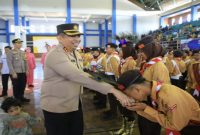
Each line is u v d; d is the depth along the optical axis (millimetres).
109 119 4438
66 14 18906
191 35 12773
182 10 17109
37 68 16516
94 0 18328
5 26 24031
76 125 2021
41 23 24938
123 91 1513
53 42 25281
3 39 24125
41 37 25078
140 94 1518
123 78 1498
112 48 4625
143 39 2293
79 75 1686
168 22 19750
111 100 4465
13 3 17031
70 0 17859
